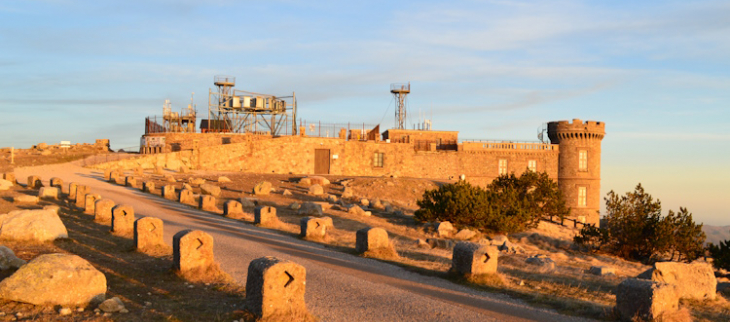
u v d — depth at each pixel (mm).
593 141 72688
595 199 72625
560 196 51156
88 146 80938
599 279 19547
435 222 38594
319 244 23766
